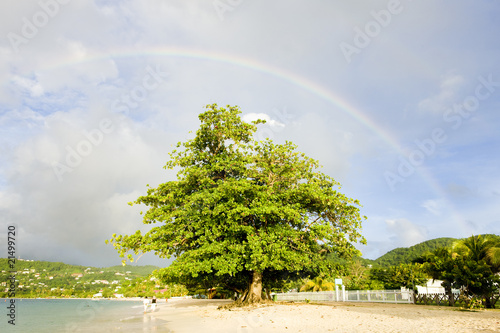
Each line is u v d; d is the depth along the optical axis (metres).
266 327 16.75
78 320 27.77
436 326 13.20
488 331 11.55
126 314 34.34
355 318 16.92
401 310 19.95
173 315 28.92
